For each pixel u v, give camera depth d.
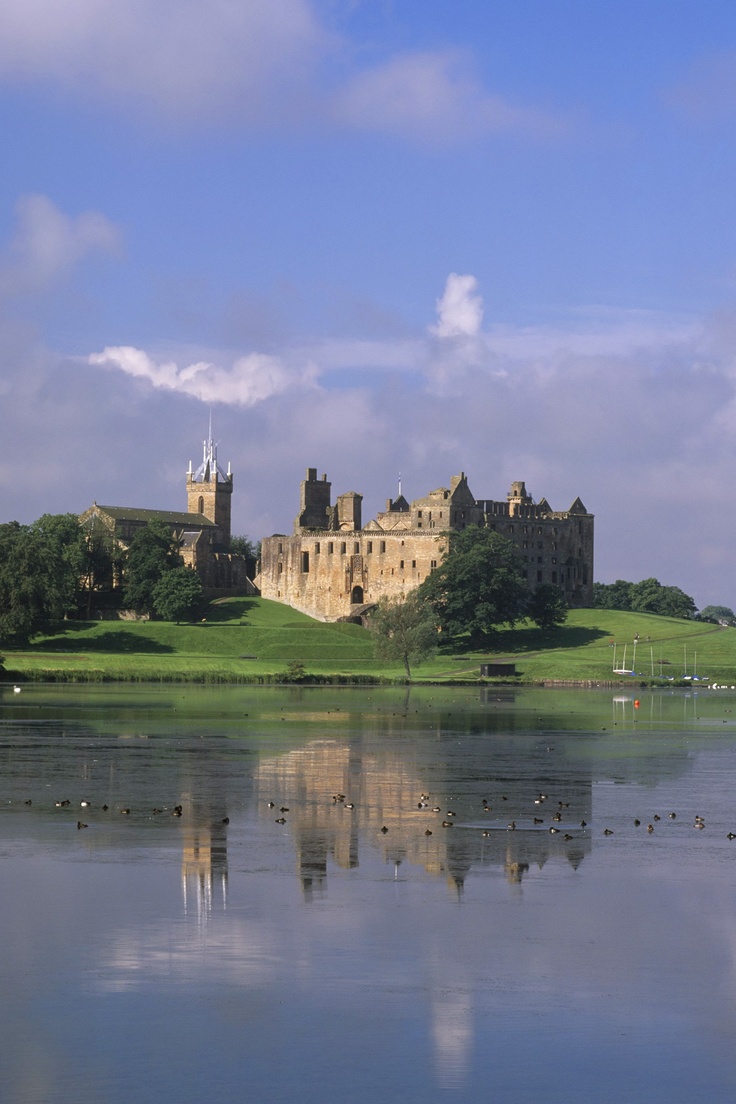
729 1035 40.41
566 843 68.38
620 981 45.03
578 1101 36.00
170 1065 37.78
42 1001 42.44
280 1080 36.97
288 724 147.75
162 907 53.53
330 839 68.88
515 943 49.16
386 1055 38.66
